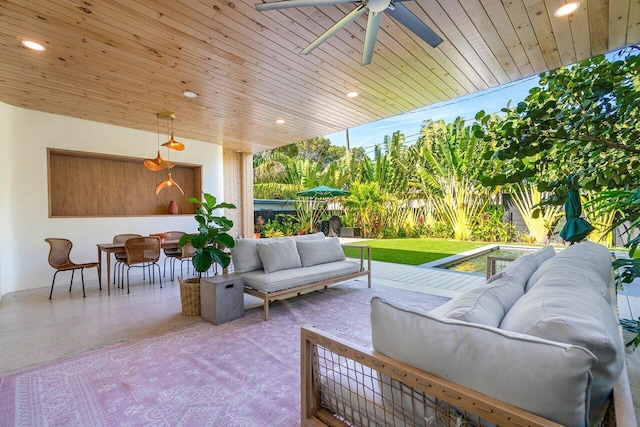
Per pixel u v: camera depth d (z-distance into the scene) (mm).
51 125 4578
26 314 3291
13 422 1603
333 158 17297
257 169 12602
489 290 1229
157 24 2420
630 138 1521
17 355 2344
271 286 3166
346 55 2930
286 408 1718
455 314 998
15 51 2805
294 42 2707
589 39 2715
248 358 2297
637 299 3424
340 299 3793
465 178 9133
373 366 998
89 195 5270
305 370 1228
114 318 3166
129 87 3621
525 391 716
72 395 1837
